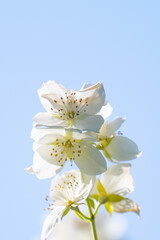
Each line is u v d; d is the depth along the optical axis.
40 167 0.34
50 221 0.34
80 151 0.34
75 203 0.34
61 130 0.34
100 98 0.34
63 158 0.34
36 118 0.34
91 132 0.34
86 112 0.34
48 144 0.34
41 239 0.34
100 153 0.34
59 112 0.34
